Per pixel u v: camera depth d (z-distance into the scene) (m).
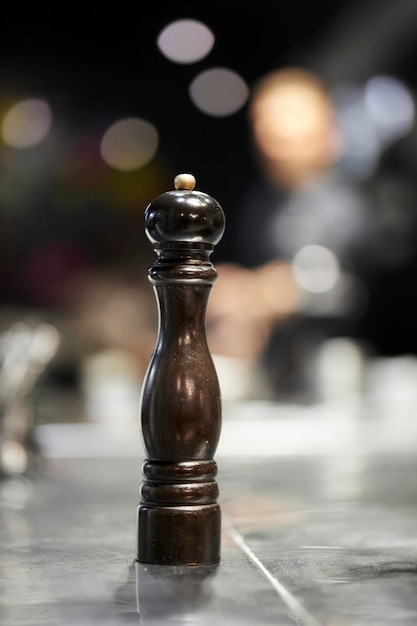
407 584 1.09
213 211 1.19
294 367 4.82
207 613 0.95
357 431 3.67
